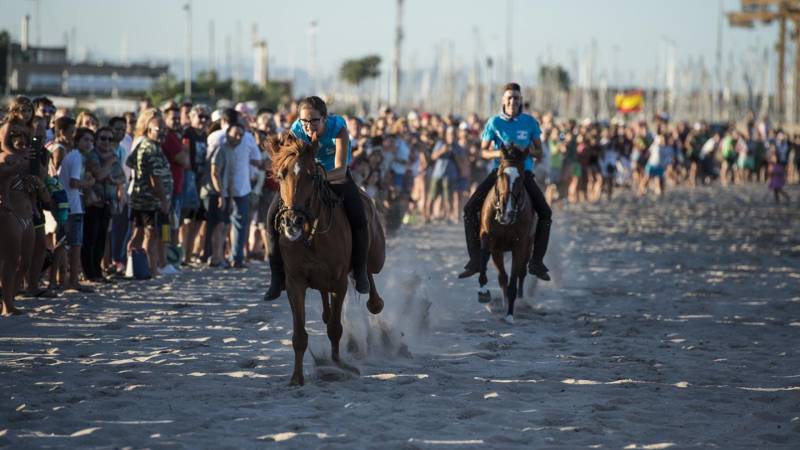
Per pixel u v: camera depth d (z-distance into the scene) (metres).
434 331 13.99
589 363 11.93
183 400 9.77
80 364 11.33
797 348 13.26
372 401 9.87
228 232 22.56
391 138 25.77
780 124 98.25
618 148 46.22
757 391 10.62
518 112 15.12
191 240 20.78
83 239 17.52
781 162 44.03
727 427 9.19
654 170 46.91
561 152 38.47
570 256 24.19
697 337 14.01
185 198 19.66
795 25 103.38
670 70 125.19
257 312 15.17
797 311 16.55
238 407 9.53
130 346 12.47
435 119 35.25
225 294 16.95
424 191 31.11
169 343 12.71
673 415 9.60
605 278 20.39
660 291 18.69
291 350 12.39
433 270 20.52
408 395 10.14
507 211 14.26
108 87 81.19
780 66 104.88
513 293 14.88
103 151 17.27
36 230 15.65
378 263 11.96
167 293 16.86
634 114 115.31
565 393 10.41
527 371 11.44
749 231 31.81
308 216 10.09
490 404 9.83
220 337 13.17
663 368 11.76
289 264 10.48
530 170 15.29
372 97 128.12
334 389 10.35
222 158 19.94
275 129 23.05
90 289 16.67
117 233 18.97
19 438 8.34
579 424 9.15
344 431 8.71
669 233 30.66
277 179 10.42
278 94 92.06
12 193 14.30
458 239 26.67
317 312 15.34
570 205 41.16
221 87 83.75
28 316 14.30
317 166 10.39
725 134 65.31
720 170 63.88
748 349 13.15
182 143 19.30
